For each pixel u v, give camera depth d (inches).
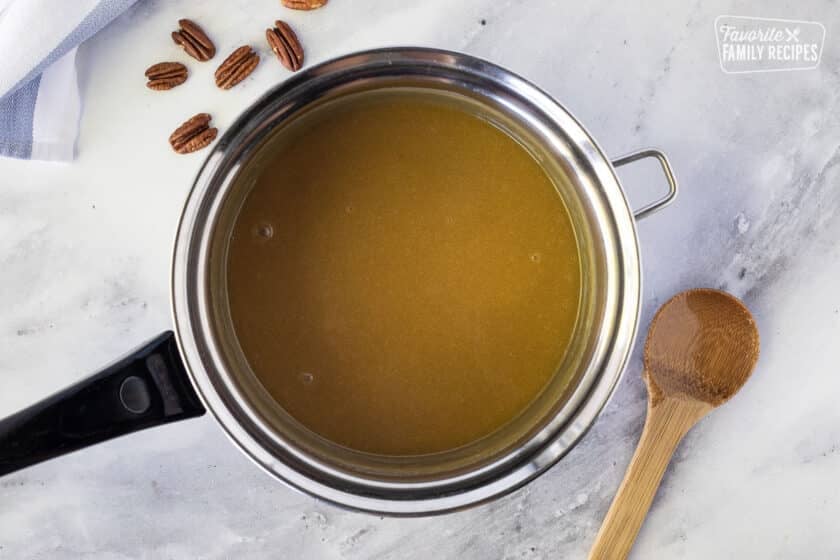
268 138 21.1
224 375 20.7
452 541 24.6
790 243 24.7
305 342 21.2
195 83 24.0
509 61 24.4
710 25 24.5
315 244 21.3
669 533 24.9
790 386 24.9
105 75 23.9
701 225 24.6
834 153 24.6
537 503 24.6
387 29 24.2
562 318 21.5
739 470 24.9
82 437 20.6
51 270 24.0
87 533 24.3
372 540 24.5
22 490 24.2
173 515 24.3
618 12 24.4
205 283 20.9
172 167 24.0
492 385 21.4
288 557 24.5
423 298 21.3
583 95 24.5
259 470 24.3
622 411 24.6
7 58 22.3
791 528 24.9
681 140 24.6
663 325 23.9
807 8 24.6
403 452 21.4
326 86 21.0
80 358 24.1
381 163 21.4
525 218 21.4
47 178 23.8
